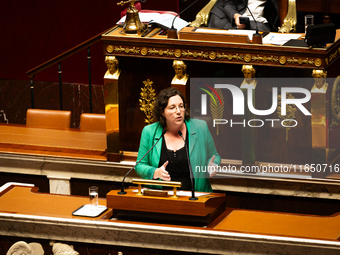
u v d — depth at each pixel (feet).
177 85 52.01
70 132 64.54
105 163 56.70
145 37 52.01
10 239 44.16
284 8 61.46
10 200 46.34
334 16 77.30
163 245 40.14
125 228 40.34
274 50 48.34
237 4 61.67
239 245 38.47
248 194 53.47
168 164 45.75
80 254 42.75
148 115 55.01
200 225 40.32
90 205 43.47
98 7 86.99
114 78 54.08
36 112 67.41
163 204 40.06
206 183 46.60
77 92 89.20
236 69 51.26
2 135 63.93
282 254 37.96
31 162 59.47
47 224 42.09
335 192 50.11
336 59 50.47
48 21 89.25
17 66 91.97
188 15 77.66
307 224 40.16
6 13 89.97
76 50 73.51
